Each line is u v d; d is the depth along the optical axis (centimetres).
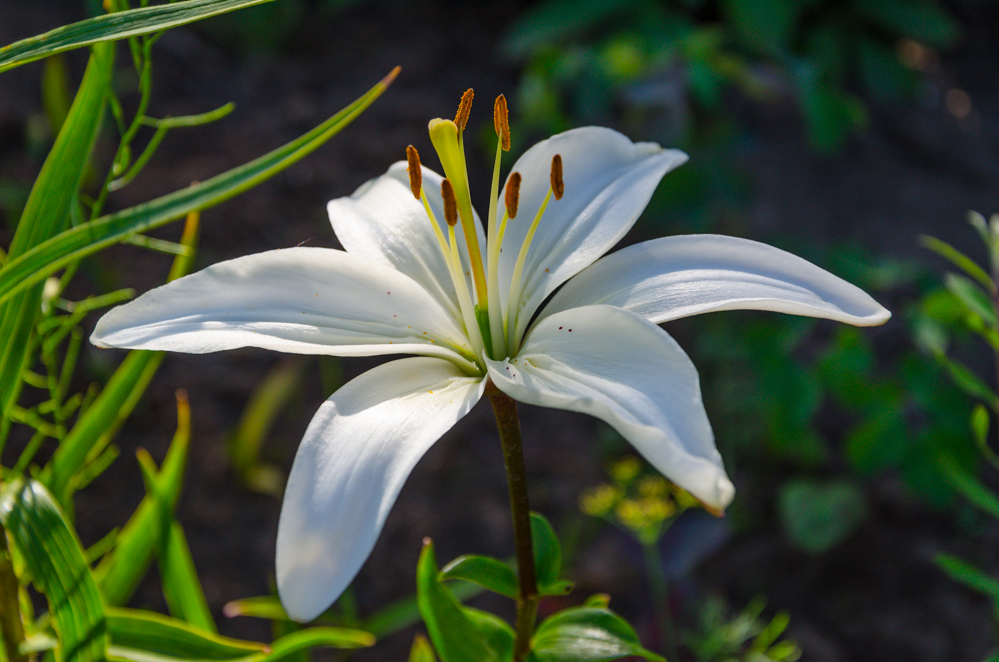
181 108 142
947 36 178
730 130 140
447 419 59
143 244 65
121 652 65
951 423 95
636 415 58
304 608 56
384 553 96
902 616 96
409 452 58
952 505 100
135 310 60
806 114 154
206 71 152
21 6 148
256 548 94
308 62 161
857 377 99
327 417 59
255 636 86
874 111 175
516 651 63
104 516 93
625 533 99
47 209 62
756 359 105
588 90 137
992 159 168
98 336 59
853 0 180
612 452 109
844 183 158
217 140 137
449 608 63
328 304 61
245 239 122
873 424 97
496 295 62
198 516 96
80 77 139
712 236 62
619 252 63
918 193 157
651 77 136
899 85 177
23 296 63
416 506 101
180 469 69
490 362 61
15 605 63
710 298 61
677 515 101
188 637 66
